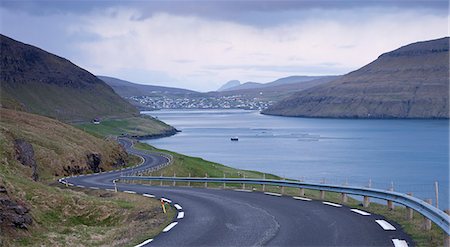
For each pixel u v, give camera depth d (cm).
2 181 2430
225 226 1772
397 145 17338
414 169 10762
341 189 2456
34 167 4681
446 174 9812
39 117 8794
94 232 2084
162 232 1702
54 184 4769
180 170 7462
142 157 9838
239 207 2358
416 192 7256
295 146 17538
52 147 6650
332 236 1479
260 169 10988
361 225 1642
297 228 1650
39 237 1964
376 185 8275
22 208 2111
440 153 14388
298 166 11556
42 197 2630
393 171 10425
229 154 14888
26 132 6844
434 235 1407
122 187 4438
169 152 11794
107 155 8344
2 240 1814
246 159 13362
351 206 2200
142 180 5769
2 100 10712
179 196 3238
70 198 2725
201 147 17512
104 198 3188
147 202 3002
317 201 2488
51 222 2381
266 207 2286
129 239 1681
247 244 1417
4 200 2052
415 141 19212
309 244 1380
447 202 6075
